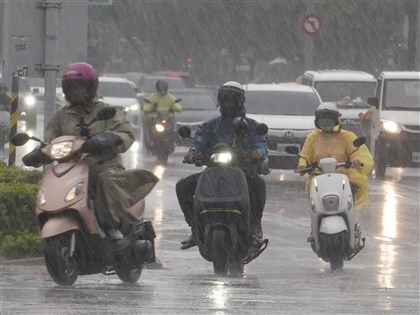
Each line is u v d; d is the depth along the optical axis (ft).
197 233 87.71
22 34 110.83
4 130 219.20
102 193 74.08
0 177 103.19
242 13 457.27
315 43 409.49
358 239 97.96
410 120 191.93
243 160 88.63
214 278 85.25
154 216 132.67
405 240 118.42
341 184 95.61
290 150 100.48
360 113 220.64
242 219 86.28
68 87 75.00
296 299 71.31
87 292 72.13
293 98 193.36
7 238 95.04
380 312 65.57
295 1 427.33
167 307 65.82
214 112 245.86
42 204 72.23
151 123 216.13
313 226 96.32
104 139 72.38
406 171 212.23
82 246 73.82
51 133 76.07
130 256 76.43
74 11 114.52
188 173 190.29
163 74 463.83
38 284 76.74
